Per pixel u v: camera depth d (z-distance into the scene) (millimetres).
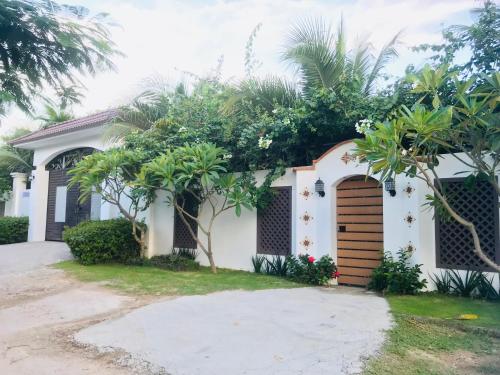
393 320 5477
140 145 10828
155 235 12211
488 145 4969
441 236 7371
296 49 9766
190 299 6816
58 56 6262
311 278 8297
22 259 11336
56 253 12320
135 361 4141
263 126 9602
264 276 9234
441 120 4277
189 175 8844
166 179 9008
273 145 9703
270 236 9805
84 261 10469
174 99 11891
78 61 6363
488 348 4527
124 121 12359
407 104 7859
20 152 20438
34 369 3984
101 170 9836
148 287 7949
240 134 10305
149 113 12531
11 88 6426
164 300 6824
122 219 12016
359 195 8484
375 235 8211
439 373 3812
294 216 9375
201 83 12656
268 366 3938
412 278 7059
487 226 6988
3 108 6391
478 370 3898
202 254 11008
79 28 5812
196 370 3871
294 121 9133
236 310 6035
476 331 5062
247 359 4125
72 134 14406
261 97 10836
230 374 3770
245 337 4801
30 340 4887
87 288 7883
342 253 8570
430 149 5133
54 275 9156
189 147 9234
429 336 4926
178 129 10828
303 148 9922
